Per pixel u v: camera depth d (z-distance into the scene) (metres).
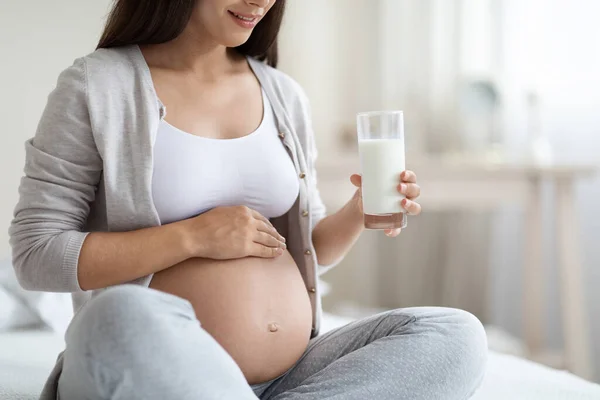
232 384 0.97
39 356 1.64
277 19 1.47
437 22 3.22
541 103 3.09
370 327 1.27
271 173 1.34
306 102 1.55
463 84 3.08
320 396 1.08
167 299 1.00
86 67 1.25
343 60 3.35
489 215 3.21
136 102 1.26
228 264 1.24
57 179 1.22
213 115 1.33
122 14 1.31
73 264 1.17
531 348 2.86
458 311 1.25
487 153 3.04
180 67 1.34
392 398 1.09
